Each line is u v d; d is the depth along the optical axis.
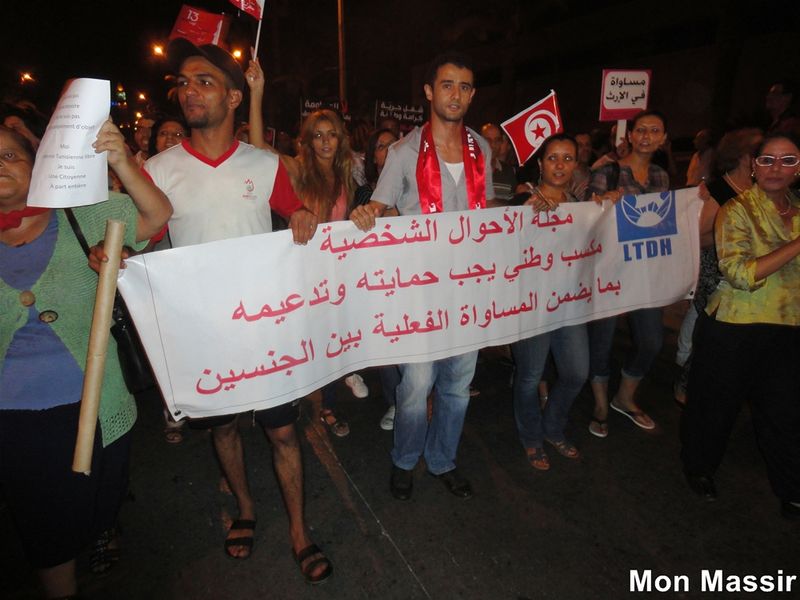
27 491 1.81
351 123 9.94
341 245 2.32
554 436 3.22
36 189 1.45
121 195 1.88
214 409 2.13
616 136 4.84
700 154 5.40
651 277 3.16
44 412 1.76
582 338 3.00
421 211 2.53
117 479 2.00
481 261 2.63
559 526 2.65
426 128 2.54
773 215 2.42
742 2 12.45
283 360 2.21
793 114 3.96
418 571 2.38
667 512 2.74
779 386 2.59
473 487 2.96
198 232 2.11
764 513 2.72
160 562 2.47
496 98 22.92
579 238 2.91
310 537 2.59
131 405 2.04
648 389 4.06
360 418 3.76
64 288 1.72
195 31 3.29
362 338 2.50
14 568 2.44
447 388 2.76
